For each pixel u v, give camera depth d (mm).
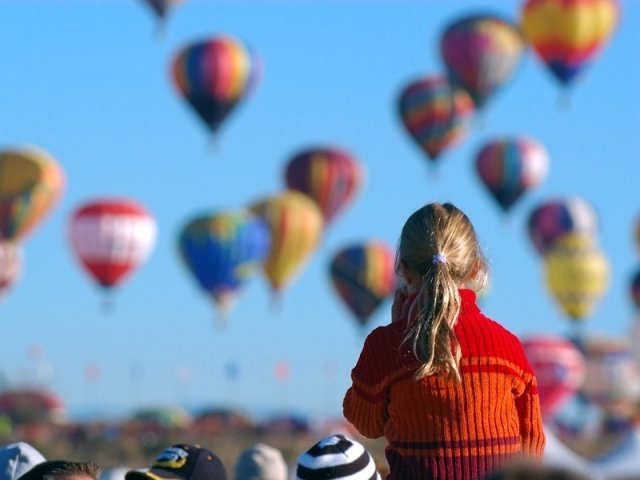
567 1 124062
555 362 134375
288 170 131750
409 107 131250
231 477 35688
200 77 117312
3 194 124062
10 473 16406
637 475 32062
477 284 13688
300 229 126250
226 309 118000
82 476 12758
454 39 123312
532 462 8555
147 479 15555
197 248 116812
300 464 13930
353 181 130500
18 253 126625
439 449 13055
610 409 171250
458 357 13055
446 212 13648
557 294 161750
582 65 126375
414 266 13500
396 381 13297
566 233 163375
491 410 13086
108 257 116438
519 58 124438
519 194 133000
